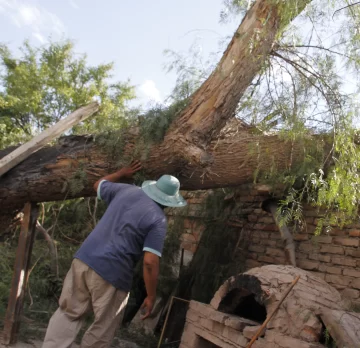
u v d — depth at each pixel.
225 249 7.12
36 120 14.49
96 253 3.38
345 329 3.47
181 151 4.36
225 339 4.16
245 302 4.57
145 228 3.45
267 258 6.54
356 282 5.35
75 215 8.70
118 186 3.83
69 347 3.31
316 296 3.99
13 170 5.11
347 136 4.11
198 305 4.70
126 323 7.00
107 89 14.91
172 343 6.28
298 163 4.48
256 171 4.42
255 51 4.06
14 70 14.68
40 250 7.87
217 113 4.27
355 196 4.09
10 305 4.78
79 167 4.88
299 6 3.96
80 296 3.40
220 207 7.40
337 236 5.71
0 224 5.52
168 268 7.44
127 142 4.72
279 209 4.32
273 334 3.74
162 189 3.81
